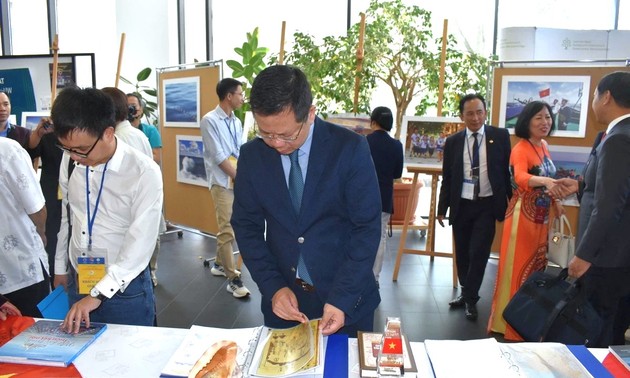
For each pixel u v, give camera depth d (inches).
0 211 67.2
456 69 180.7
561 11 205.3
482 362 46.0
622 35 184.9
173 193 185.9
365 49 178.2
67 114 49.3
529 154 103.9
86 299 52.7
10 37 246.5
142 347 49.9
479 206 117.9
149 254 56.3
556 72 137.6
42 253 74.7
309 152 51.7
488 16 209.5
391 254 175.0
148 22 229.8
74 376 44.7
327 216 52.9
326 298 54.3
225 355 44.8
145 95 230.1
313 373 44.3
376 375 43.3
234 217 57.2
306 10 223.8
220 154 129.6
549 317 68.1
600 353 48.7
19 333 51.9
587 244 72.8
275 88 43.0
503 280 106.2
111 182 56.2
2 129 121.2
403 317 120.5
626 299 83.3
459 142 120.3
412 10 186.5
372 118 128.1
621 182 70.0
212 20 238.7
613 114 74.9
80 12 235.9
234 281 134.6
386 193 128.0
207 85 161.3
